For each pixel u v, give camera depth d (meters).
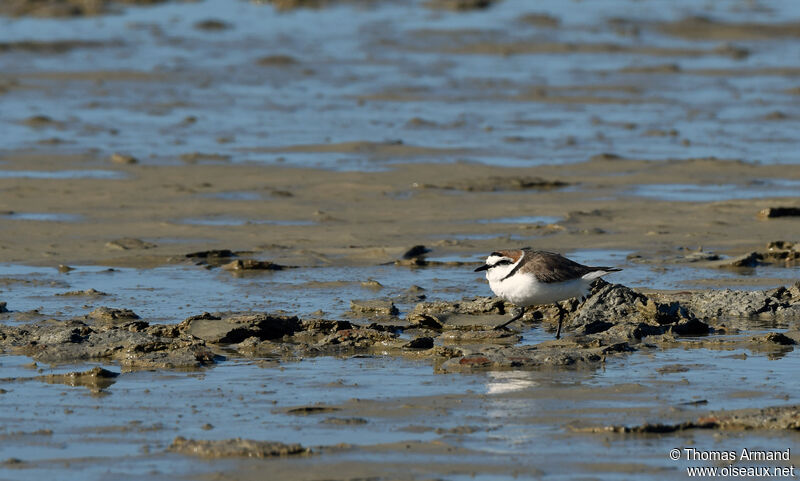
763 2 64.81
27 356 11.40
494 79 39.09
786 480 7.66
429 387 10.05
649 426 8.65
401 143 27.30
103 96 34.91
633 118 31.50
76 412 9.34
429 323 12.86
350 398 9.70
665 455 8.14
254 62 43.00
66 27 53.84
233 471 7.84
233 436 8.66
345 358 11.32
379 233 18.42
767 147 27.03
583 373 10.51
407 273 15.79
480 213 20.02
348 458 8.09
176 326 12.33
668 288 14.55
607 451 8.21
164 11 61.03
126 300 14.16
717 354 11.29
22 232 18.44
